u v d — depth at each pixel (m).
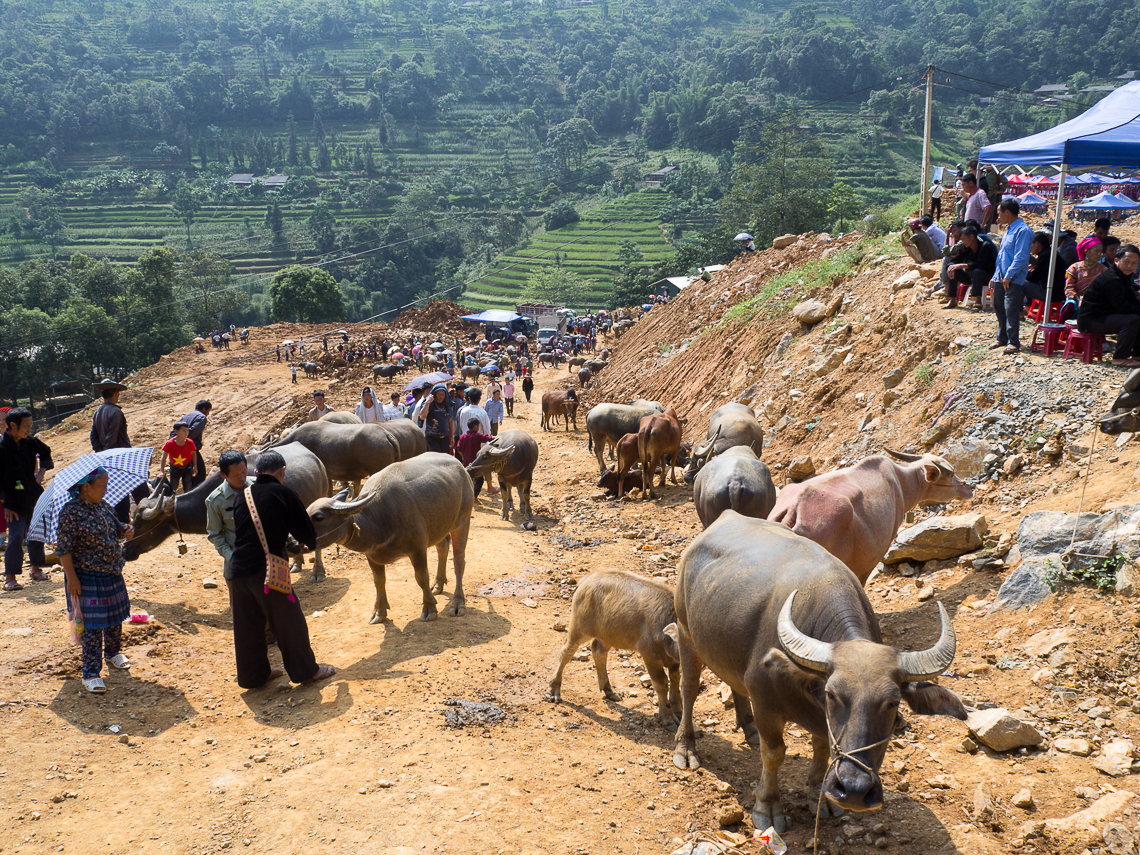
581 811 5.20
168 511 9.53
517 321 70.19
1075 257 11.55
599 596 6.68
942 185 28.28
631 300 94.31
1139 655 5.91
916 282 14.34
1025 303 12.10
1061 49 195.50
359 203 171.38
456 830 4.93
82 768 5.75
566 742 6.18
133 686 7.05
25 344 69.69
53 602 8.70
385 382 39.44
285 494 7.06
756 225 58.03
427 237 146.25
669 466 16.94
